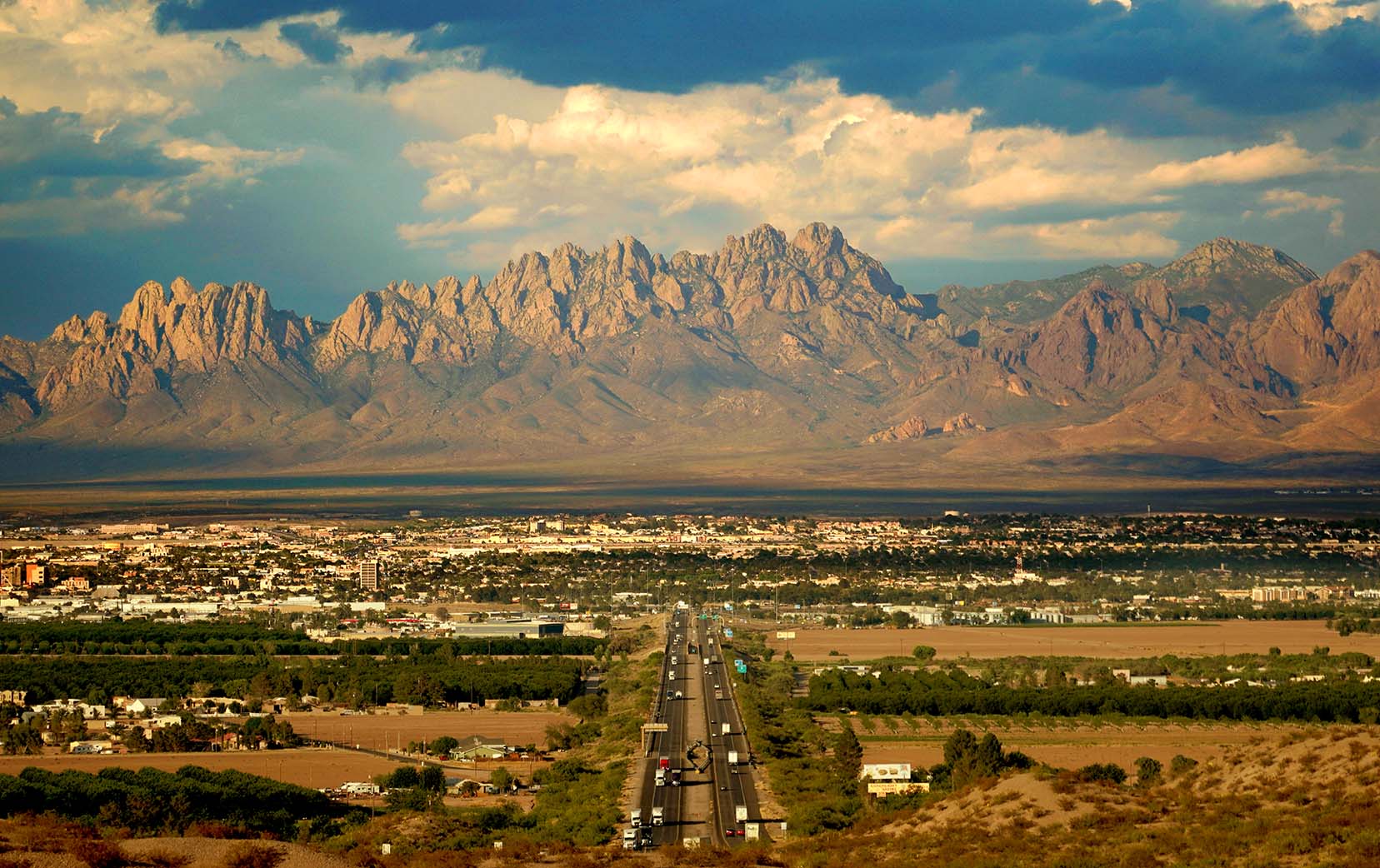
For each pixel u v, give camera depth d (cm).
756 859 17475
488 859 17975
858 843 17462
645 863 17488
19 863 14912
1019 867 14950
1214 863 14188
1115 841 15412
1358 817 14638
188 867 15375
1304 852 14088
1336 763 16775
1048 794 17575
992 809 17612
